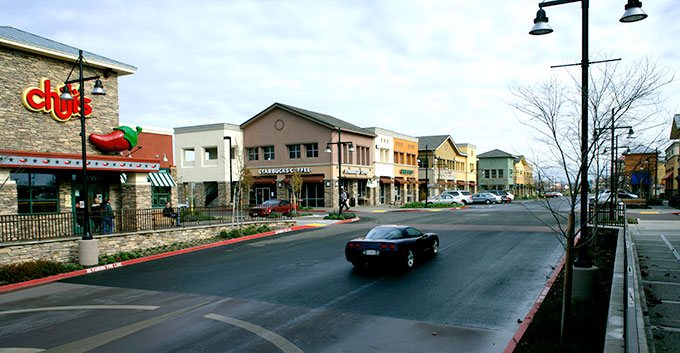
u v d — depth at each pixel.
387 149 52.00
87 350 6.74
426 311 8.34
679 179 39.09
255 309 8.80
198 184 47.00
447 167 67.94
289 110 43.91
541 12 8.73
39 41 17.72
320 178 41.97
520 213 32.84
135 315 8.64
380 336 7.05
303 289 10.36
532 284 10.22
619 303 6.14
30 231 14.69
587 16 8.14
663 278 9.77
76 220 16.77
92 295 10.63
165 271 13.39
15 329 8.02
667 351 5.55
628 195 46.50
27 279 12.30
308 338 7.04
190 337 7.20
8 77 16.17
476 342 6.70
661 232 18.86
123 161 18.73
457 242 17.39
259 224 23.61
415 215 33.50
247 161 46.59
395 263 12.01
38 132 17.00
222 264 14.23
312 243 18.58
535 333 6.54
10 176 15.99
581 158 7.05
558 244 16.12
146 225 18.20
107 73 19.34
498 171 86.00
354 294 9.74
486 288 9.96
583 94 7.38
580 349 5.69
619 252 10.45
